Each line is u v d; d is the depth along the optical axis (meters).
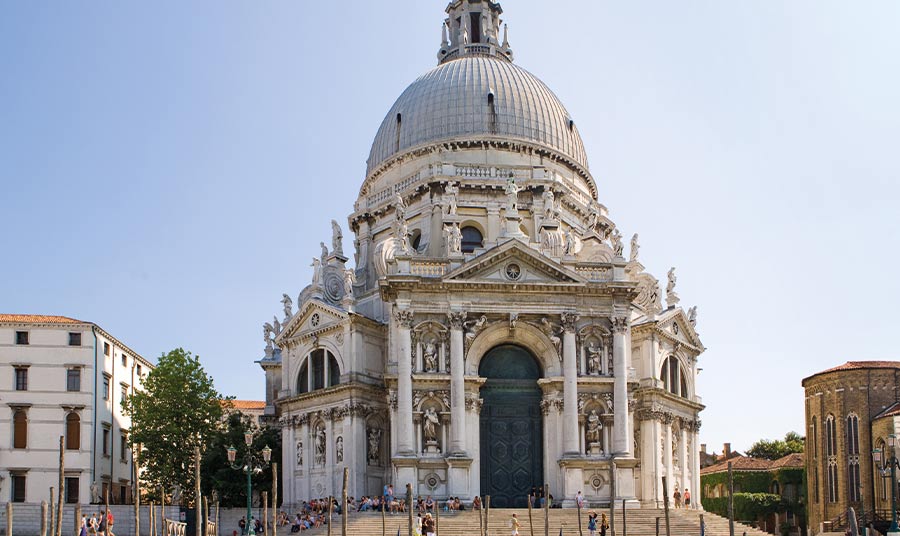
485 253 69.50
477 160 84.69
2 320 77.25
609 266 71.56
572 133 91.50
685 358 85.50
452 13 101.12
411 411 67.88
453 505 64.94
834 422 91.19
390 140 90.81
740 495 107.50
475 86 88.38
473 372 70.12
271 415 87.12
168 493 77.19
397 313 69.50
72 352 78.06
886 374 89.50
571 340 69.81
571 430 68.56
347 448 73.19
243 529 69.44
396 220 78.19
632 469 68.69
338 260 84.12
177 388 78.62
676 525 61.38
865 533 64.00
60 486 36.34
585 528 60.19
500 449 70.81
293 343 80.00
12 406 76.06
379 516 62.47
